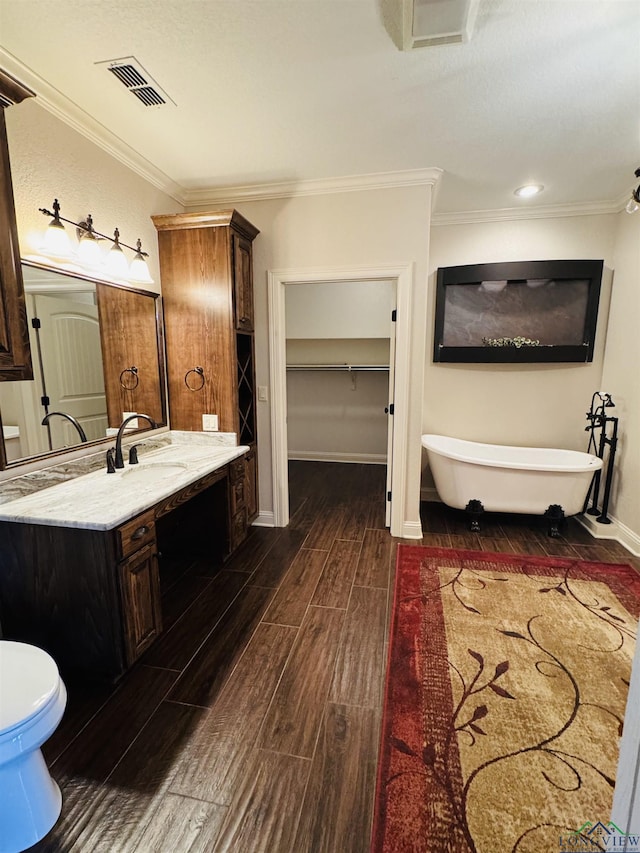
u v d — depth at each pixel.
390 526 3.35
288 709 1.64
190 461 2.52
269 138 2.33
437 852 1.16
